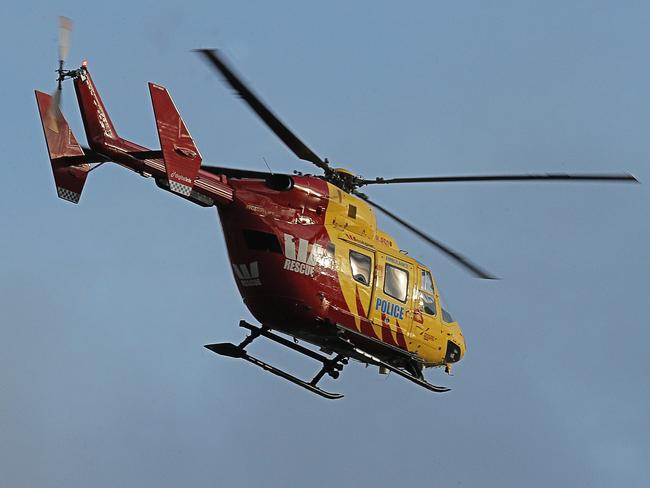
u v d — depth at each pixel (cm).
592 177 6919
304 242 7431
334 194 7638
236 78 6362
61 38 7006
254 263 7331
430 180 7519
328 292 7494
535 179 7138
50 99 7338
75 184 7356
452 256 7644
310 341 7719
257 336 7731
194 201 7238
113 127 7006
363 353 7688
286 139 7350
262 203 7388
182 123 6775
